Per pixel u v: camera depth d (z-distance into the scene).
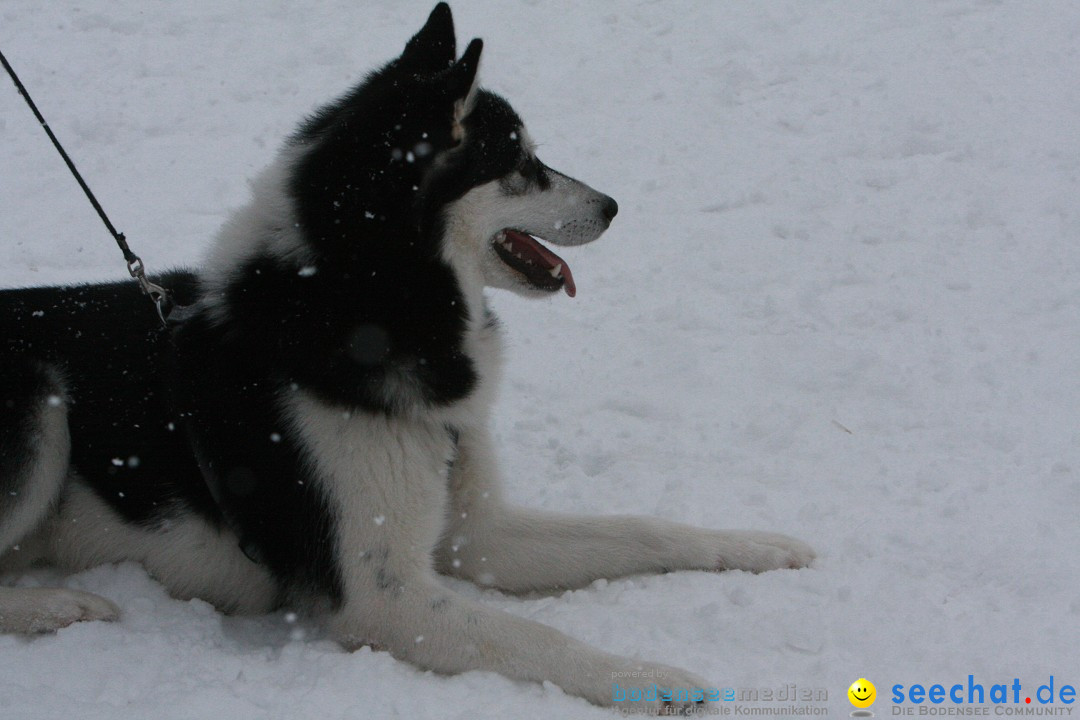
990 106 8.49
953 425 5.02
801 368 5.65
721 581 3.89
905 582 3.81
